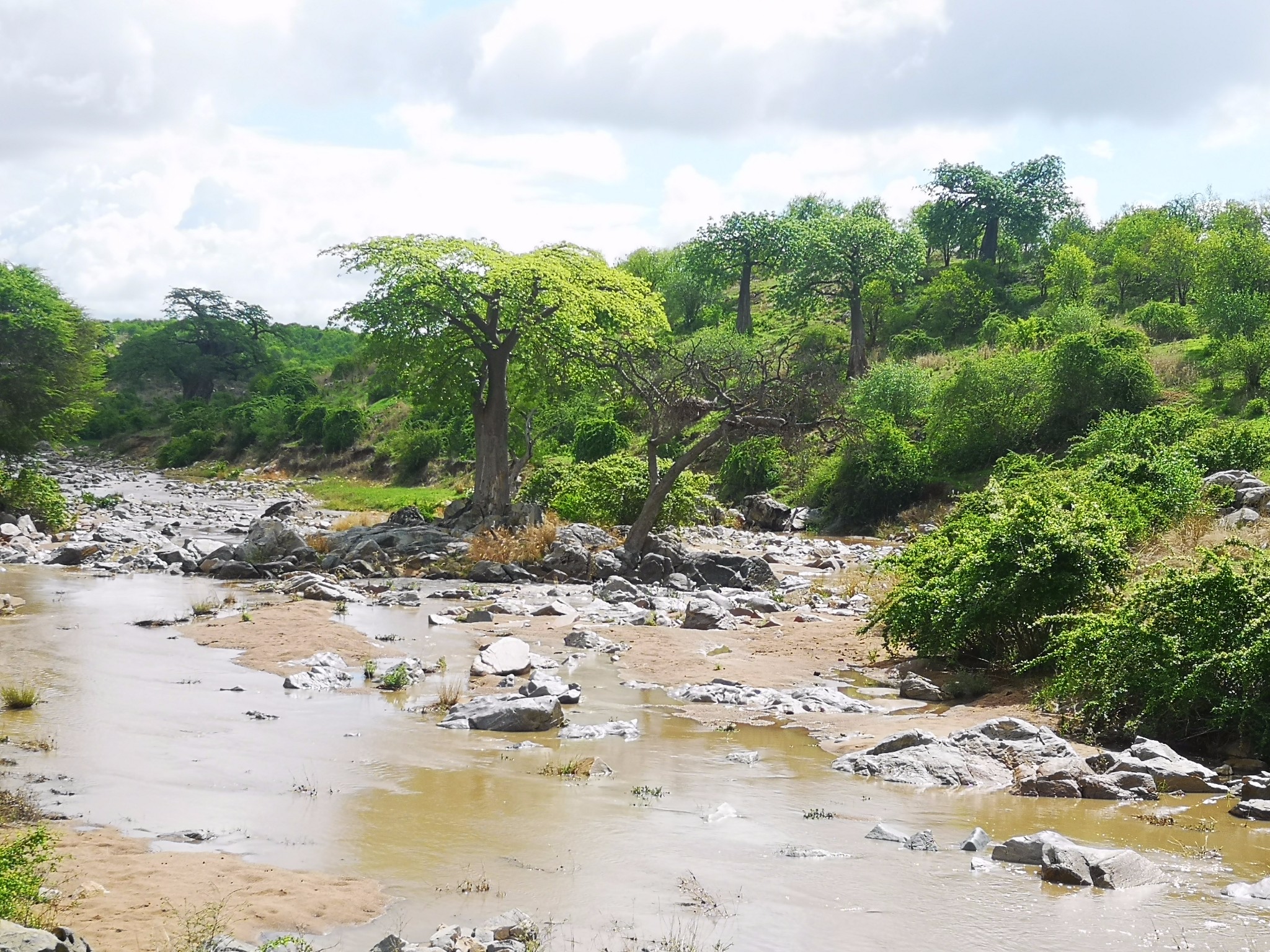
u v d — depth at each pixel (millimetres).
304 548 26891
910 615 14617
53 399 39469
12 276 56125
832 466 43281
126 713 11508
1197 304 59125
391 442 67750
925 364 60594
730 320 88188
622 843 7797
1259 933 6297
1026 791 9414
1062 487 18688
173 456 81500
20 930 4879
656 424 28438
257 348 124125
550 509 33562
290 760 9883
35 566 26109
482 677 13672
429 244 32281
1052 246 98812
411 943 5910
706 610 18625
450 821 8242
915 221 106250
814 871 7277
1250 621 10797
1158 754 10086
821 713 12367
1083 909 6668
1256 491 24125
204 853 7410
